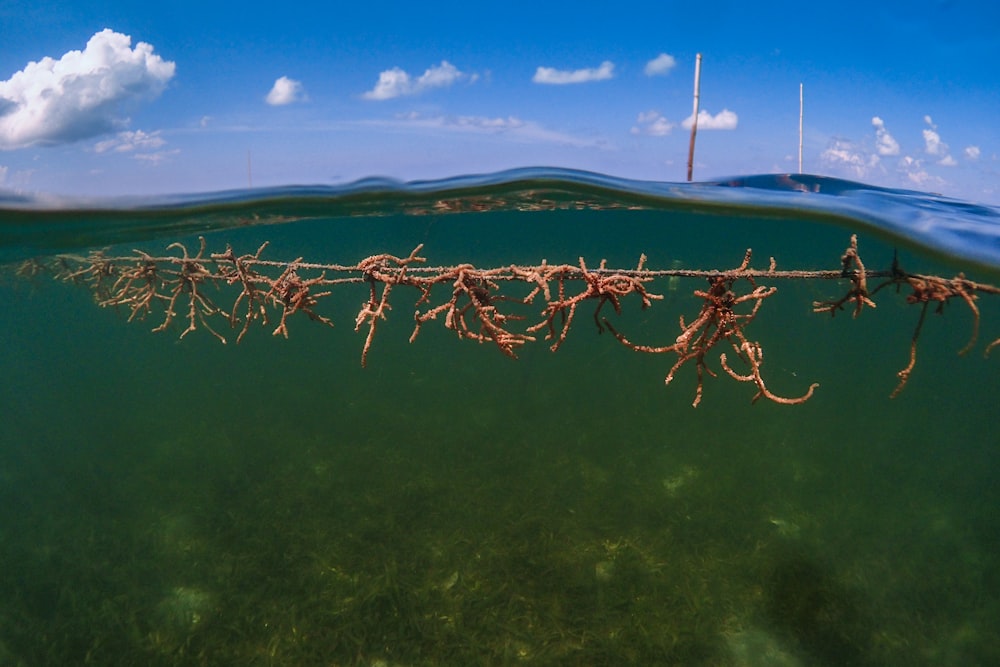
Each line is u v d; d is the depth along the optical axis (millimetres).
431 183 2367
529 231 4922
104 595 1861
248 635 1697
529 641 1681
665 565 1978
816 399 4219
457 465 2727
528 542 2090
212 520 2271
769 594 1871
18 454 3107
